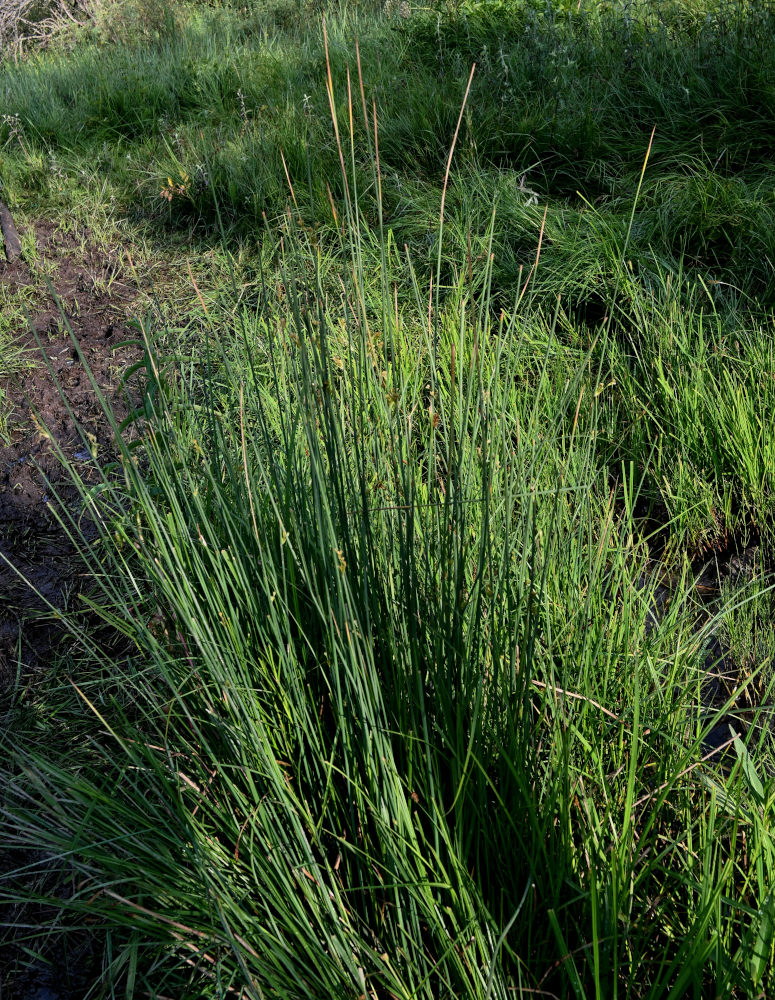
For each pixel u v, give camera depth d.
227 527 1.70
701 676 1.95
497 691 1.55
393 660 1.55
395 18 6.19
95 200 5.11
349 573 1.55
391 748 1.47
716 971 1.29
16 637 2.51
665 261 3.32
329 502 1.58
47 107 6.25
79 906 1.53
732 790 1.53
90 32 8.74
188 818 1.57
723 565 2.49
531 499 1.66
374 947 1.50
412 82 4.96
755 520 2.54
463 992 1.40
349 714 1.58
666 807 1.66
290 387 2.22
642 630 1.93
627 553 2.22
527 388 2.84
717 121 4.17
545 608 1.70
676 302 3.06
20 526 2.97
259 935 1.48
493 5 5.66
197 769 1.80
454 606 1.54
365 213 4.12
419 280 3.63
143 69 6.52
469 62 5.28
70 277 4.44
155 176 5.01
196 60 6.52
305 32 6.70
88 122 5.97
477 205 3.86
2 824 1.71
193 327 3.70
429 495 1.61
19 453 3.32
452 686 1.54
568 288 3.43
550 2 5.41
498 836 1.53
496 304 3.44
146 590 2.48
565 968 1.32
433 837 1.55
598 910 1.41
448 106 4.48
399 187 4.09
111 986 1.57
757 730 1.93
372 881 1.55
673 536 2.49
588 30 5.14
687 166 3.88
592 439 2.14
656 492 2.67
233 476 1.87
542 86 4.70
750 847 1.52
